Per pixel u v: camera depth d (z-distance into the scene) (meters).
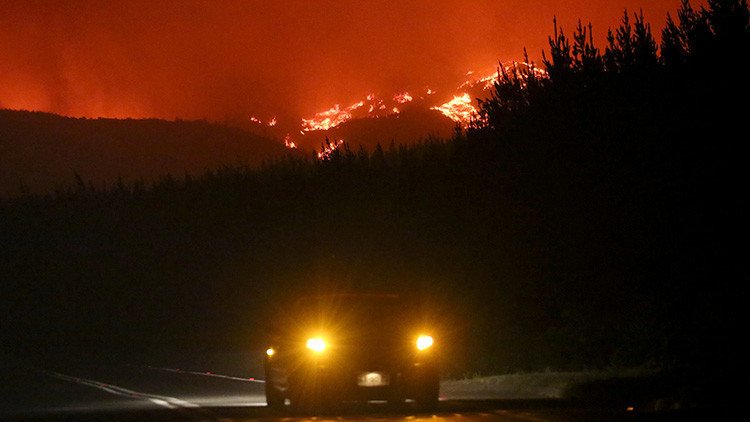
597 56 49.62
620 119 47.56
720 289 43.81
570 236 49.47
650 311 46.66
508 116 53.09
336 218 88.06
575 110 49.28
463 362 55.00
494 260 54.53
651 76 47.06
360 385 34.28
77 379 57.72
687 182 45.16
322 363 34.25
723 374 38.75
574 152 49.12
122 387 51.28
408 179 72.19
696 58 45.69
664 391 38.50
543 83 51.28
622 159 47.34
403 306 36.00
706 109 45.00
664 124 46.06
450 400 38.84
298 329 35.53
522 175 51.44
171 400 42.91
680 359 43.38
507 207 52.28
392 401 36.00
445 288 59.38
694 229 44.97
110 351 88.56
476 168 54.66
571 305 50.97
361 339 34.66
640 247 46.84
